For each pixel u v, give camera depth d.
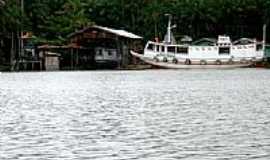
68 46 127.69
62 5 142.62
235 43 143.62
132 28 149.75
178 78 96.44
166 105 49.41
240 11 145.75
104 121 38.75
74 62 131.38
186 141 30.19
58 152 27.45
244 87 73.00
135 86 75.62
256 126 35.69
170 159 25.64
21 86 75.62
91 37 129.00
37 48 129.38
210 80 90.00
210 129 34.47
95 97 58.25
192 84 79.88
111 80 89.81
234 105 49.03
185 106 48.41
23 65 125.06
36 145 29.39
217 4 146.25
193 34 149.00
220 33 149.50
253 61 138.75
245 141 30.00
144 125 36.50
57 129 35.06
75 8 141.62
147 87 73.69
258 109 45.59
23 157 26.31
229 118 39.81
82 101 53.69
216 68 137.12
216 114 42.28
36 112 44.53
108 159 25.75
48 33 136.00
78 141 30.52
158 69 136.75
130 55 142.25
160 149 27.97
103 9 150.00
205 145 28.94
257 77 98.94
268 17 145.50
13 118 40.72
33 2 137.00
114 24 150.88
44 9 137.75
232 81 86.94
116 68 134.38
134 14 150.00
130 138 31.36
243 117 40.31
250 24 149.25
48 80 89.38
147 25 149.12
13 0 125.00
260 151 27.17
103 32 128.75
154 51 137.75
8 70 123.19
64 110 45.88
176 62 136.62
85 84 79.62
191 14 146.62
